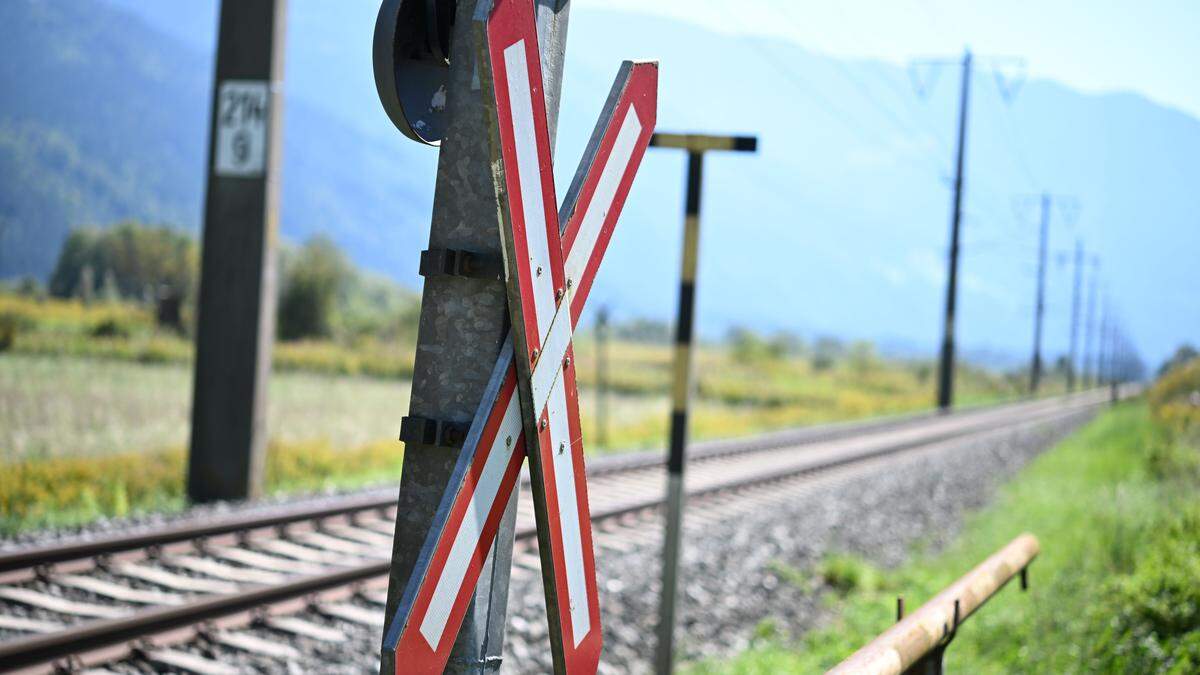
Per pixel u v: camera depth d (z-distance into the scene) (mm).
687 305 6648
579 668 2141
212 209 10586
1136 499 13758
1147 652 6262
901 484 17344
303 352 29172
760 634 8375
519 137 1811
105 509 9758
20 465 10523
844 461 18875
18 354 21172
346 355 29328
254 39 10508
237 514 9305
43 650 5383
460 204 2018
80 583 6797
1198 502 11906
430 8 2145
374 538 9039
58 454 11461
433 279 2033
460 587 1833
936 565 11359
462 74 2016
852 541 12234
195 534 7836
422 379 2041
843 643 8156
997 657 7246
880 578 10336
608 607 8172
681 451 6711
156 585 7070
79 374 18469
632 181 2223
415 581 1728
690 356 6648
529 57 1832
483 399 1859
